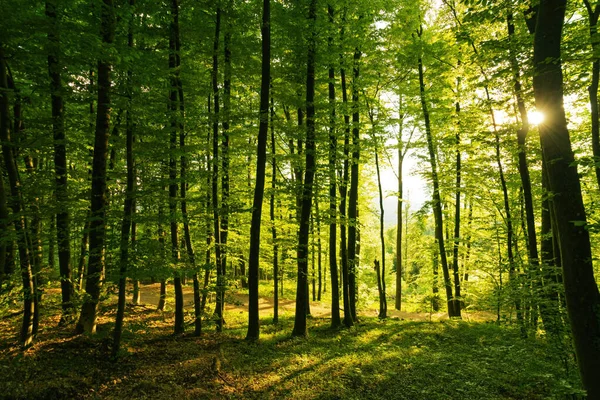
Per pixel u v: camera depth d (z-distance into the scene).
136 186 8.59
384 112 15.65
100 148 8.37
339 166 12.01
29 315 8.02
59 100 9.11
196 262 10.33
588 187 11.95
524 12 8.34
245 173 16.31
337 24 11.10
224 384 7.16
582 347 5.24
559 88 5.45
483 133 12.33
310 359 8.79
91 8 7.72
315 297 23.89
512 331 11.09
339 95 15.73
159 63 9.43
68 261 9.88
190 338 10.43
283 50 12.00
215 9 10.44
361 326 13.01
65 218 9.34
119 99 7.95
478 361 8.55
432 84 15.12
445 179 15.26
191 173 10.27
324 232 19.84
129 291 8.77
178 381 7.20
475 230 16.02
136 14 9.64
